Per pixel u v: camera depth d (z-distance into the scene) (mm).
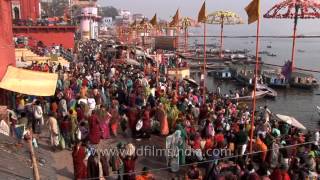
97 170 12250
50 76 18000
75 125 15430
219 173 12008
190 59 82312
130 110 17219
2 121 13219
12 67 17844
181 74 42656
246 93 46000
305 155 14578
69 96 18938
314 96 54469
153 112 18062
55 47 44406
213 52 98312
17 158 9031
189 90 26906
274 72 64312
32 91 16281
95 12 103688
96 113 16984
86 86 22828
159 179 13359
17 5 54375
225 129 16078
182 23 38531
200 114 18484
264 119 19281
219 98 27156
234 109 22125
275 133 16547
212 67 75500
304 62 104750
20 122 14797
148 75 33688
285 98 52750
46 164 9898
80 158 12234
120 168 12648
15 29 48312
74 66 33438
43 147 15312
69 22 53188
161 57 50250
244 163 12695
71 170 13672
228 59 86125
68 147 15602
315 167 14461
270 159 14117
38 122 16797
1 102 17188
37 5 58219
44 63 29812
